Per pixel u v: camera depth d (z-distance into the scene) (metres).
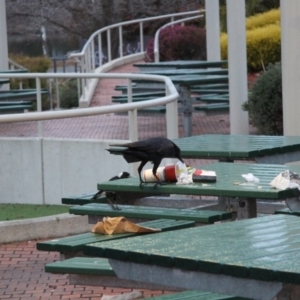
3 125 17.97
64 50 68.94
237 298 7.55
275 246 6.55
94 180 17.34
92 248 6.85
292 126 16.95
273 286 5.92
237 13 22.33
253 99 21.95
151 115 19.31
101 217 10.40
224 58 39.34
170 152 9.60
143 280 6.63
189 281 6.34
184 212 9.80
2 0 32.38
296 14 16.73
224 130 24.77
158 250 6.58
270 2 49.91
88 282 8.70
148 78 20.25
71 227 14.39
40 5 67.69
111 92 36.56
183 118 23.81
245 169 11.13
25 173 17.92
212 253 6.38
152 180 10.19
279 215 7.97
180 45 42.25
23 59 51.59
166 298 7.93
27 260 12.90
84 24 67.62
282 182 9.44
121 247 6.77
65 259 9.23
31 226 14.13
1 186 18.11
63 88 36.25
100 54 44.94
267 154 11.70
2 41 32.59
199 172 10.30
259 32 37.62
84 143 17.31
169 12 65.06
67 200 11.41
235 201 10.44
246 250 6.45
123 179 10.85
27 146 17.84
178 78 24.05
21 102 25.61
